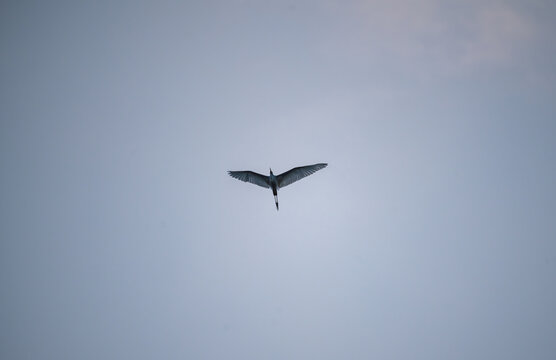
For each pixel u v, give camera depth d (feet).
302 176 179.63
